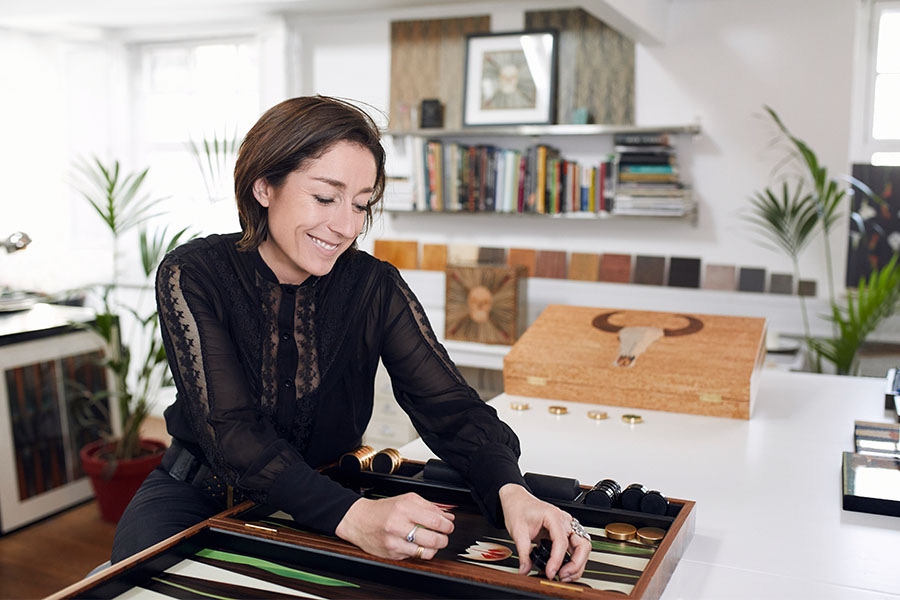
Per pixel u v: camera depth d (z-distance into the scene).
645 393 2.05
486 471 1.31
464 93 4.67
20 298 4.11
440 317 4.64
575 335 2.26
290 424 1.48
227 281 1.42
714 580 1.12
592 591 0.96
